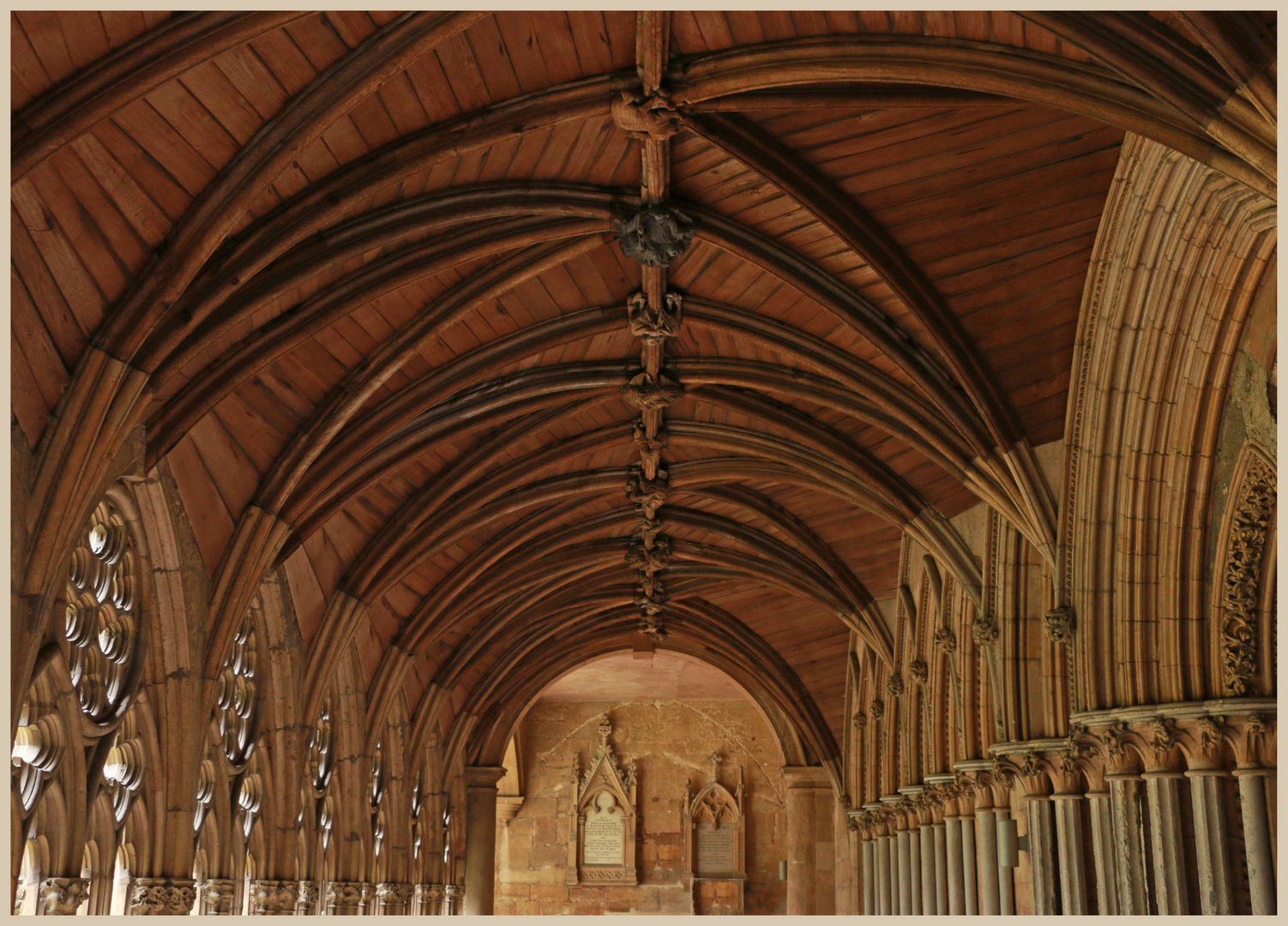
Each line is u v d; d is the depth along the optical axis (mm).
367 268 11055
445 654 23516
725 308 13031
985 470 12469
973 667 15133
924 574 17312
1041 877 12375
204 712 12391
